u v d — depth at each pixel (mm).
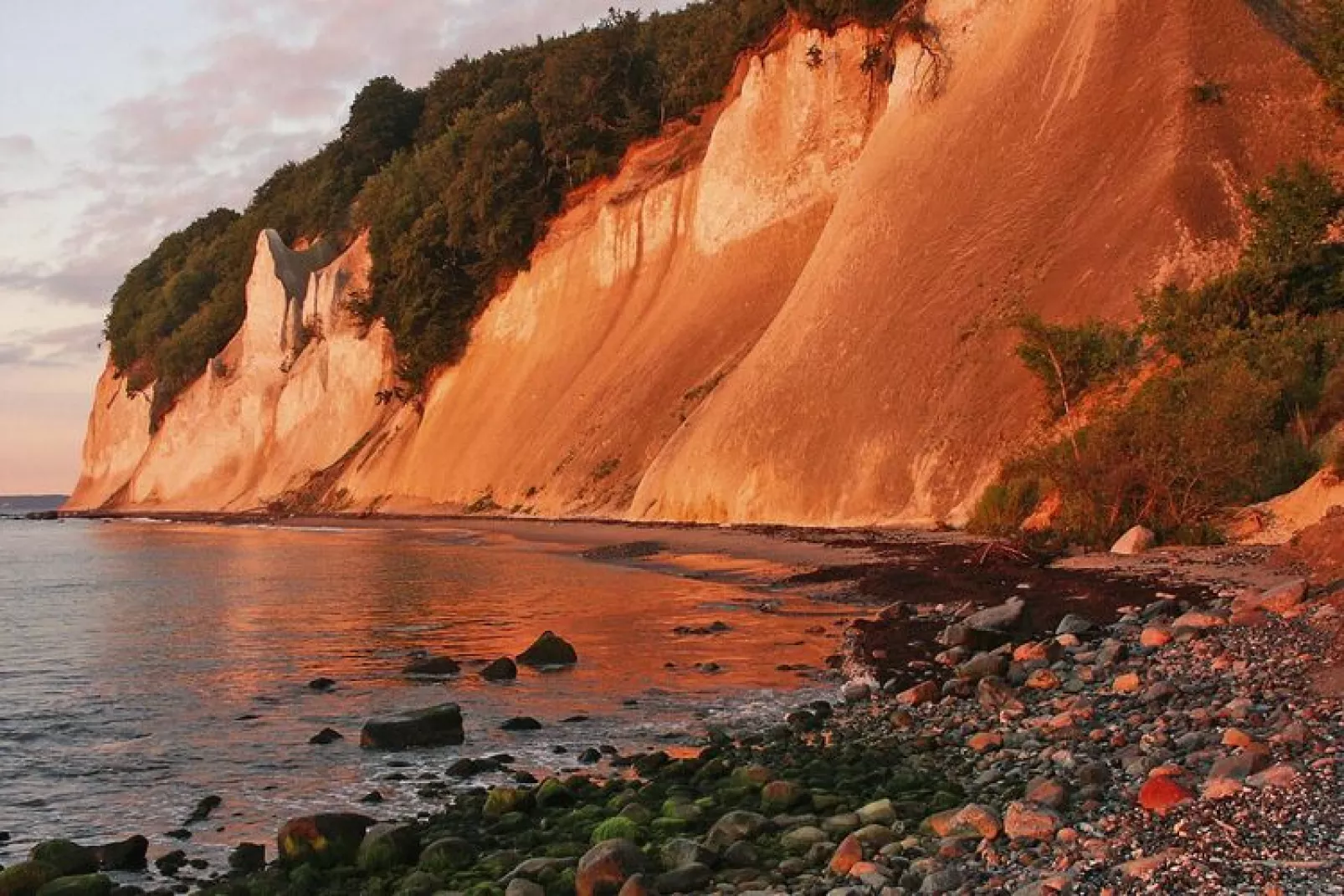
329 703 15289
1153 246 33062
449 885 7789
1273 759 7512
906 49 47375
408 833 8727
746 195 55688
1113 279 33344
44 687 16938
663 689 15102
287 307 97188
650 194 64188
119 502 110562
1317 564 16609
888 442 36156
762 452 40781
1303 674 10172
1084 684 12008
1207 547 21547
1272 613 13312
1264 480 23297
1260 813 6375
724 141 57250
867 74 52781
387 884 8094
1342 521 16891
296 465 88125
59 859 8766
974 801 8336
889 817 7969
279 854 8898
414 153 93500
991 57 44219
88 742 13273
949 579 21906
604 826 8500
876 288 41031
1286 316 27938
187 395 105438
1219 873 5535
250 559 44250
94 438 127375
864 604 21484
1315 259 29531
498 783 10898
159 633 22828
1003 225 38312
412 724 12688
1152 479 23406
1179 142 35000
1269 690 9852
